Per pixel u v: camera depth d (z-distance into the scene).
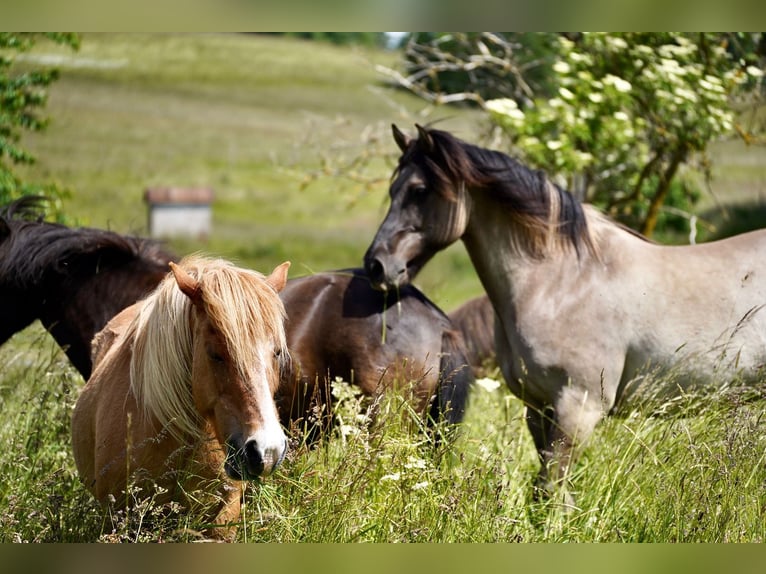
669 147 12.88
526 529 6.16
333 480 5.87
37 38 16.02
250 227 37.69
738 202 27.42
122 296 7.11
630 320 6.99
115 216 35.53
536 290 7.17
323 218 40.31
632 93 12.17
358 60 15.83
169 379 5.05
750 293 6.95
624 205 13.73
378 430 6.13
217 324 4.69
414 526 5.79
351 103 56.78
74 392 7.58
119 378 5.55
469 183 7.17
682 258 7.17
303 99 57.28
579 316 7.04
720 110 12.12
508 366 7.42
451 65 14.30
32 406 7.55
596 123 12.05
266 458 4.52
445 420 6.82
